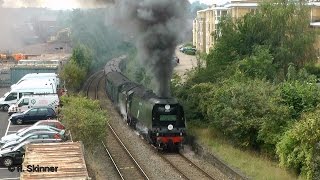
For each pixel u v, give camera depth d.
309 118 19.05
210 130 28.66
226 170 21.86
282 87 25.55
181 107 27.23
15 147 22.86
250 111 25.33
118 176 21.80
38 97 35.84
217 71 34.28
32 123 33.28
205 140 27.41
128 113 34.25
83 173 13.57
